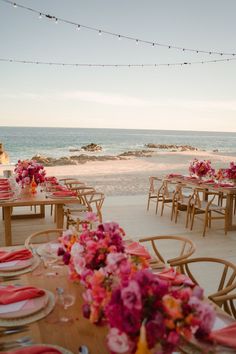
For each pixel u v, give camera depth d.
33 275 1.88
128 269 1.20
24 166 4.45
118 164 15.72
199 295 1.10
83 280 1.38
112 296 1.03
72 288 1.74
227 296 1.80
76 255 1.50
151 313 1.00
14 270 1.90
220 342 1.30
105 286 1.19
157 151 27.52
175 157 20.38
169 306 1.00
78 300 1.61
